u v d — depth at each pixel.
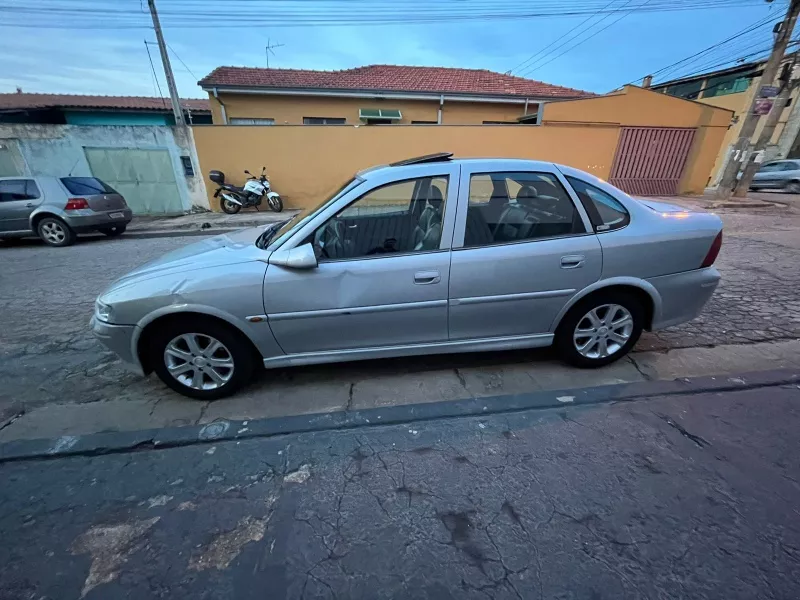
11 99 21.02
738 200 12.73
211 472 2.17
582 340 3.01
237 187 11.97
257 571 1.65
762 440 2.27
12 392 3.01
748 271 5.32
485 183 2.72
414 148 12.34
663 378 2.91
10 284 5.71
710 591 1.52
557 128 12.49
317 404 2.75
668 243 2.81
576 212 2.76
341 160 12.29
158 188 12.03
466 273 2.63
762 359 3.13
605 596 1.51
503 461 2.18
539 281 2.71
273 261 2.56
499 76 17.97
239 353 2.71
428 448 2.29
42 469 2.23
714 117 12.80
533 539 1.74
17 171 11.15
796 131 20.45
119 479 2.14
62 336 3.95
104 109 18.06
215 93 14.23
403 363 3.24
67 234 8.42
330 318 2.63
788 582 1.54
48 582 1.62
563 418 2.50
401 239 2.67
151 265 2.88
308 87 14.23
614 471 2.09
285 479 2.11
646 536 1.74
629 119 12.61
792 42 11.95
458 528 1.80
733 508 1.86
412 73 17.09
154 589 1.59
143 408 2.78
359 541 1.76
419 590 1.55
